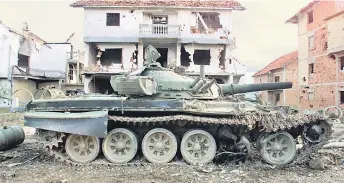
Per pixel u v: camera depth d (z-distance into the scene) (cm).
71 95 1017
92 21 2698
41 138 862
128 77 829
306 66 3173
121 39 2688
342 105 2602
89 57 2722
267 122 805
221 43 2684
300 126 858
